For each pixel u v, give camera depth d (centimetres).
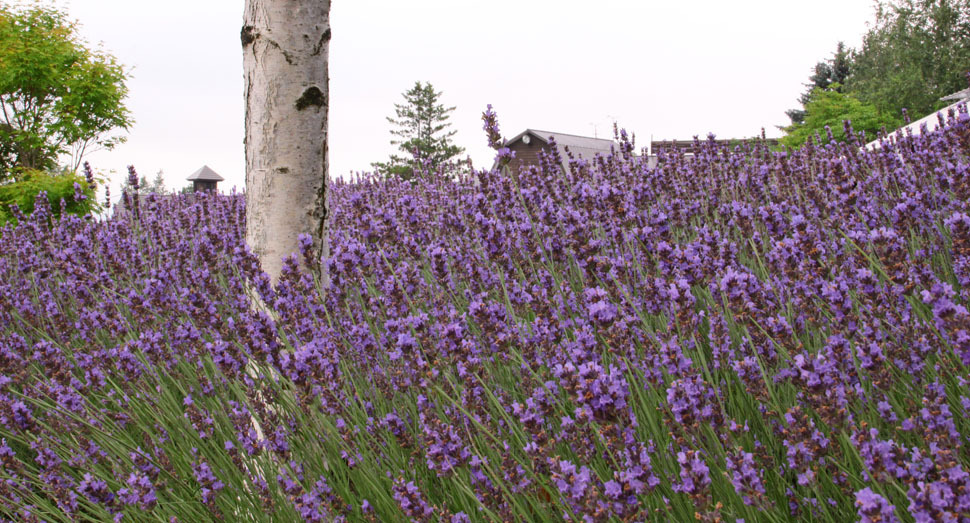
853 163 548
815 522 216
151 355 372
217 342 308
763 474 221
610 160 639
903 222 329
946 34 4556
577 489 174
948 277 328
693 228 456
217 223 756
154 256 650
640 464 182
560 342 284
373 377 328
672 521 196
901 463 171
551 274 344
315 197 364
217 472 305
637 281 346
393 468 274
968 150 387
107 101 2080
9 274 668
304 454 289
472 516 229
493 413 277
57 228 681
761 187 532
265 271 357
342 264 338
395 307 333
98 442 344
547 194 533
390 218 395
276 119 349
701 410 202
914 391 236
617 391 191
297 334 335
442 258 333
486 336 280
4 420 328
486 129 370
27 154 2089
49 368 354
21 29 2066
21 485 314
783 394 255
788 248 271
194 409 323
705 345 301
